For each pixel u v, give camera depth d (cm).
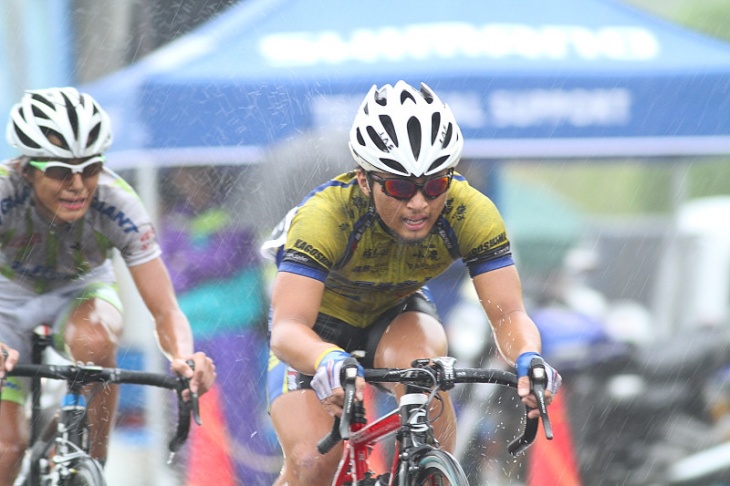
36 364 1199
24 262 1248
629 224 3078
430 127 990
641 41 1975
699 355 2006
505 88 1881
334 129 1744
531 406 973
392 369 974
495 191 2172
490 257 1070
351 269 1098
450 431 1091
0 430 1202
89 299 1273
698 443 1916
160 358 1869
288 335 1012
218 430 1767
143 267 1271
